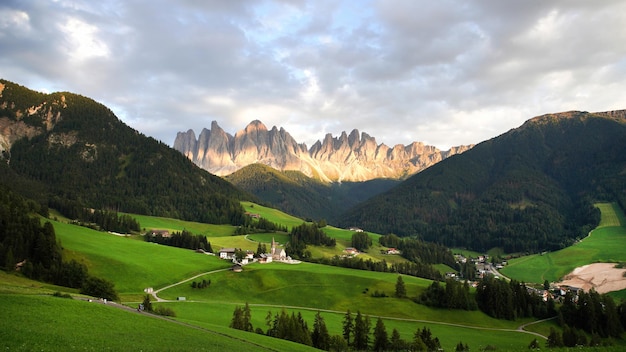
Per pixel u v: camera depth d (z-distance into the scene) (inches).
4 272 5032.0
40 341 1930.4
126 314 2871.6
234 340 2876.5
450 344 5177.2
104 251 6840.6
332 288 7160.4
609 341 6072.8
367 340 4505.4
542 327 6609.3
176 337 2518.5
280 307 6117.1
